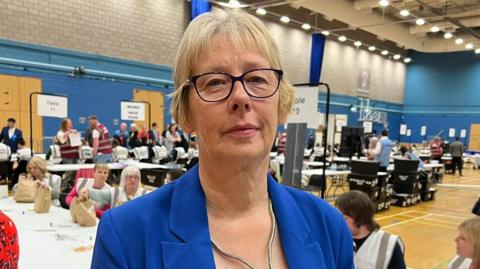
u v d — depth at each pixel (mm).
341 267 750
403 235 5141
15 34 8492
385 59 19719
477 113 18719
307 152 10070
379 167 6680
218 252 638
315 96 2666
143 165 6559
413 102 20844
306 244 690
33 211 3076
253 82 645
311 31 15195
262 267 649
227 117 620
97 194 3201
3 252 1087
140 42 10664
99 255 612
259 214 701
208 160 658
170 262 599
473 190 9445
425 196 7766
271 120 655
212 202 683
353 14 12008
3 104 8508
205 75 630
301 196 777
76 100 9594
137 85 10734
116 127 10367
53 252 2035
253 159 647
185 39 667
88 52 9672
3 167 6152
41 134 9164
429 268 3867
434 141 14789
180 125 696
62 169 5438
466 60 19078
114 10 10070
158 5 10961
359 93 18250
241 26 649
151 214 642
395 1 12008
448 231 5391
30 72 8820
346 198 1919
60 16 9133
